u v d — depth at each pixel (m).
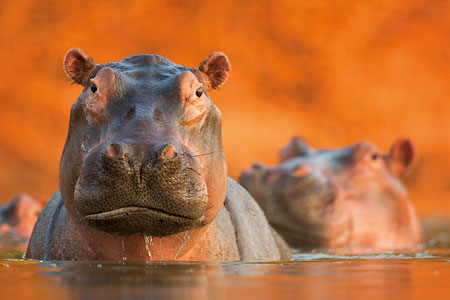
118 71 19.92
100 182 17.48
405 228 41.59
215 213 20.19
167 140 18.17
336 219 37.88
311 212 37.22
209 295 12.87
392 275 16.67
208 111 20.34
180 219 18.22
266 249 24.55
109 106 19.30
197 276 15.80
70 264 18.80
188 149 18.59
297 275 16.38
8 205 42.03
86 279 15.14
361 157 41.19
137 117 18.70
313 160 41.22
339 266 19.34
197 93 19.95
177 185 17.64
